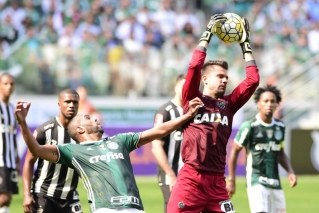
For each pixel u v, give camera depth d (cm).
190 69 1658
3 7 5266
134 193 1455
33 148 1451
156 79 5047
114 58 5028
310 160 4834
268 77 5294
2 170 2442
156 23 5481
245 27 1722
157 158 2097
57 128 1962
